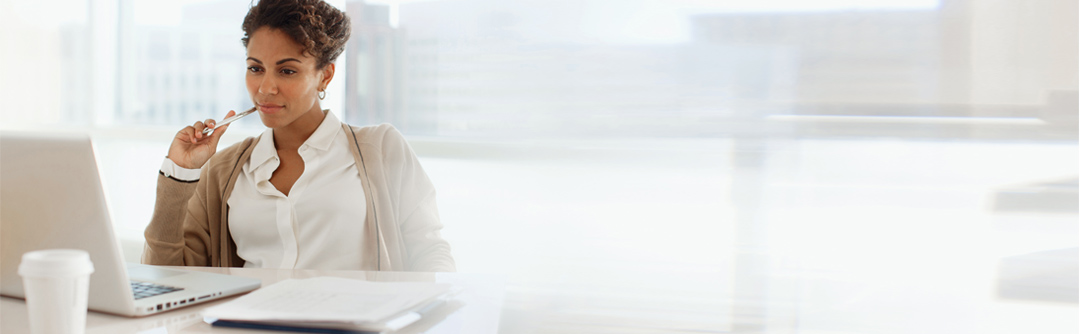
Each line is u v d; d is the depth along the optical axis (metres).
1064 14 3.19
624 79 3.92
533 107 4.12
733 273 2.96
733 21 3.84
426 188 1.26
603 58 4.01
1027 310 2.65
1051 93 3.19
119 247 0.62
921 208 3.14
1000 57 3.33
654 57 3.98
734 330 2.83
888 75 3.53
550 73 4.16
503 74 4.12
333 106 4.13
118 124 4.83
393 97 4.18
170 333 0.59
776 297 2.79
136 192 3.76
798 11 3.68
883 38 3.55
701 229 3.14
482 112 4.16
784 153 3.67
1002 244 2.97
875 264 2.92
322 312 0.61
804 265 2.92
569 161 4.01
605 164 3.93
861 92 3.51
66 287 0.46
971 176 3.20
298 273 0.89
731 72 3.85
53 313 0.46
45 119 4.94
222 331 0.60
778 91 3.79
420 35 4.20
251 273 0.89
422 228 1.21
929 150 3.39
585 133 4.07
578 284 2.85
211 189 1.17
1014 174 3.20
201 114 4.64
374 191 1.17
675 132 3.92
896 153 3.46
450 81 4.19
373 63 4.16
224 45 4.56
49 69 4.93
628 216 3.31
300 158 1.17
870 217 3.27
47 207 0.61
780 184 3.54
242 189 1.15
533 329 2.74
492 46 4.11
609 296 2.79
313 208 1.13
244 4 4.50
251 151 1.17
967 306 2.57
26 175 0.60
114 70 4.81
